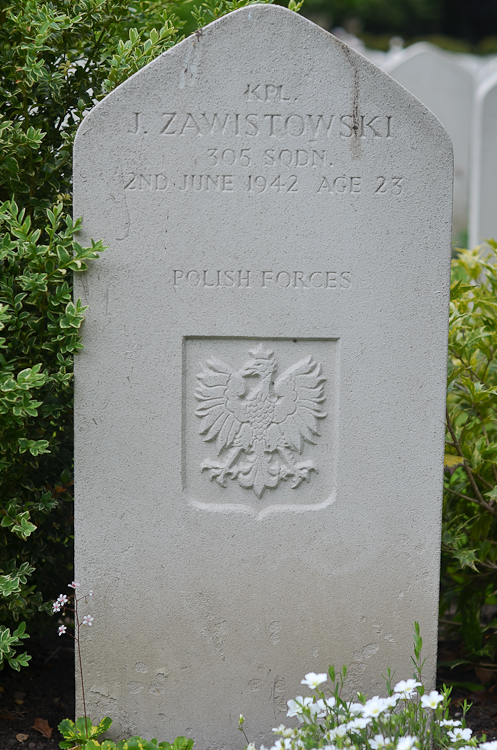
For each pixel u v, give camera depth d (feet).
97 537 8.45
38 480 9.38
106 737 8.58
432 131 8.15
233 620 8.57
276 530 8.54
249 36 7.97
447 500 10.46
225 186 8.14
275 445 8.54
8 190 9.26
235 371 8.48
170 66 7.98
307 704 7.48
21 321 8.30
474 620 10.30
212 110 8.06
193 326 8.30
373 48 47.98
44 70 8.95
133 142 8.04
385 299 8.35
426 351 8.43
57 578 10.30
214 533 8.50
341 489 8.55
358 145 8.14
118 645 8.54
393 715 7.47
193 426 8.50
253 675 8.62
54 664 10.40
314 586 8.61
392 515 8.59
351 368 8.44
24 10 8.82
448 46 52.08
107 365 8.29
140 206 8.12
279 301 8.32
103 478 8.39
